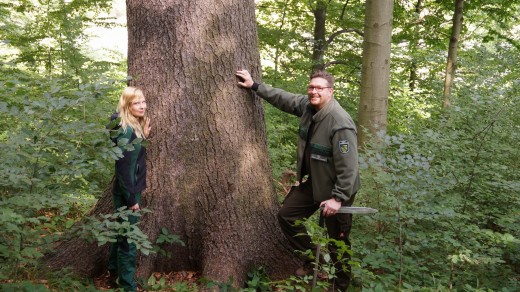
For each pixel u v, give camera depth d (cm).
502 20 1152
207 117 373
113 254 365
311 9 1175
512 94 562
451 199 430
